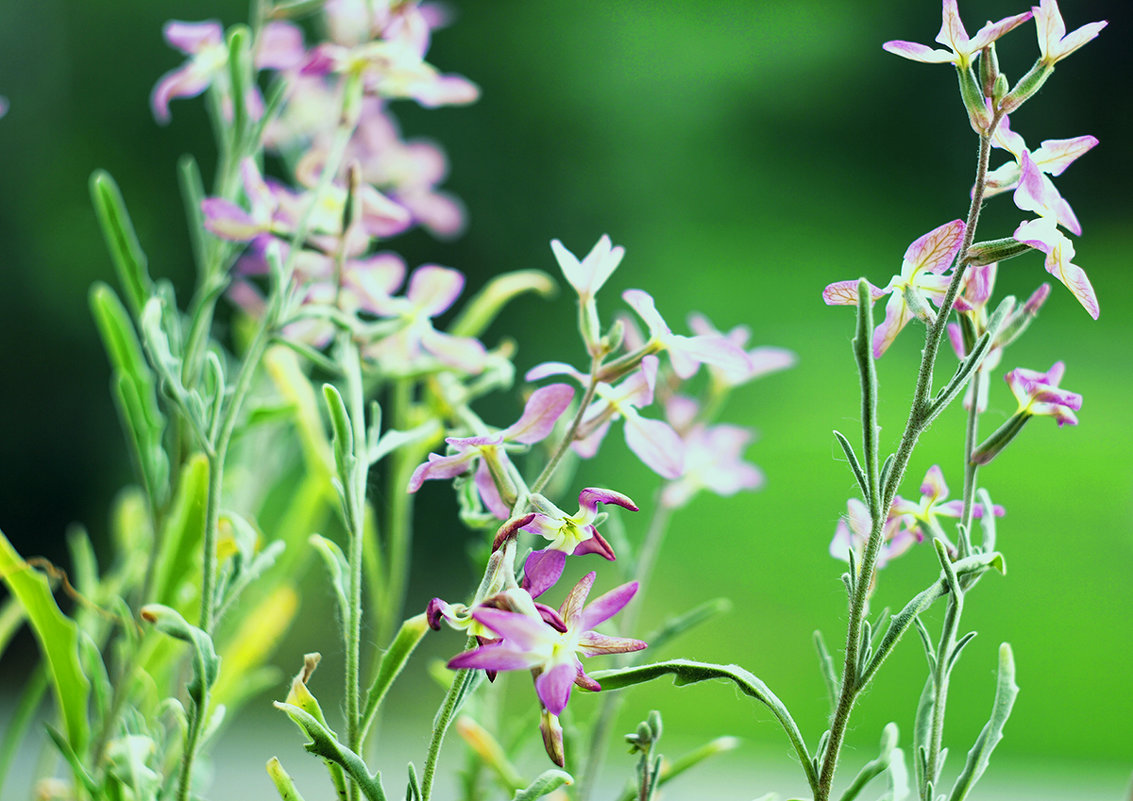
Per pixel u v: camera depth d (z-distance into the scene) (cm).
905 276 68
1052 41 67
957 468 424
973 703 335
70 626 74
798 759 67
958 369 67
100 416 518
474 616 66
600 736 74
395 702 238
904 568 321
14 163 531
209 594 71
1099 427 557
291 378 78
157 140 544
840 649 67
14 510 500
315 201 74
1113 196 933
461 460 69
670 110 790
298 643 222
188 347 76
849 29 874
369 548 77
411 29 77
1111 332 689
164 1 549
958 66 67
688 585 352
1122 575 415
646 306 70
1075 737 317
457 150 671
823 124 866
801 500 411
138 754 71
